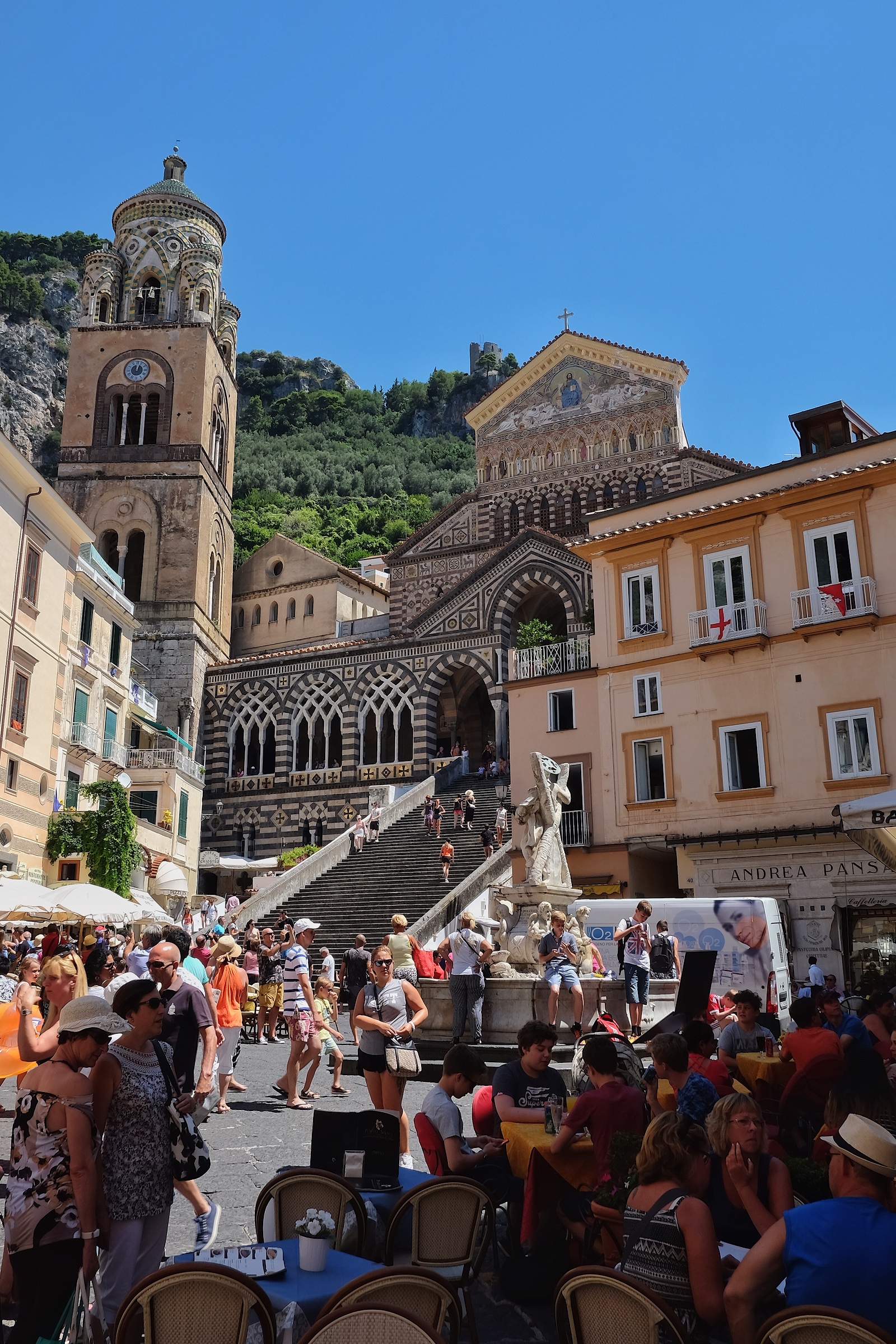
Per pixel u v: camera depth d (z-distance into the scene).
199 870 53.25
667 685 32.62
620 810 32.91
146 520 58.66
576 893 20.17
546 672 37.12
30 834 35.66
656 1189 5.80
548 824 20.28
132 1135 6.17
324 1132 7.30
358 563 104.88
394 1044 10.99
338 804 52.62
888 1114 6.28
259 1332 5.18
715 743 31.30
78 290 151.00
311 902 37.22
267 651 68.00
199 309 63.59
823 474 31.86
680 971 24.08
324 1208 6.36
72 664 39.78
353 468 146.75
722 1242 6.16
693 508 34.12
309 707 54.81
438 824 41.03
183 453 59.41
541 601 54.28
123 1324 4.69
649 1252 5.52
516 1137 8.05
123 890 36.81
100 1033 6.13
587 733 34.44
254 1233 8.59
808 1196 7.02
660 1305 4.59
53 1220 5.84
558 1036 17.02
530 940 18.64
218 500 62.91
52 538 38.03
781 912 29.06
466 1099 14.91
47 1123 5.96
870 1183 4.82
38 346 138.62
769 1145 8.62
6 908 24.42
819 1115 9.95
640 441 53.47
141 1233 6.12
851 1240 4.61
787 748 29.95
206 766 56.28
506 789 43.16
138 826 41.91
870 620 28.81
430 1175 7.62
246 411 171.50
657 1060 8.55
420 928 30.86
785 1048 10.75
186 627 56.78
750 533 31.84
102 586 42.69
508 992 17.55
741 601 31.66
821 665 29.84
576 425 55.09
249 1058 19.92
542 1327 6.93
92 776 41.22
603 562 35.06
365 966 21.23
